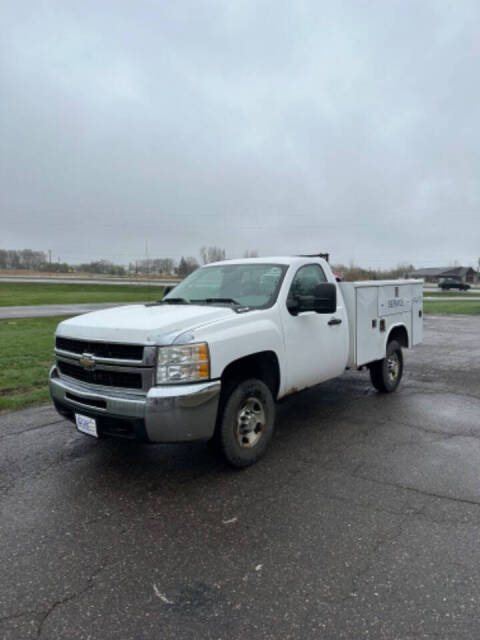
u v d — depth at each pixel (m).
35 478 3.98
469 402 6.43
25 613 2.37
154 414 3.51
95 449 4.66
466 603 2.41
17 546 2.97
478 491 3.69
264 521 3.26
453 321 19.80
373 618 2.31
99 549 2.94
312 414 5.86
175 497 3.63
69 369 4.26
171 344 3.61
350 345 5.73
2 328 14.61
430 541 2.99
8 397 6.56
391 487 3.78
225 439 3.96
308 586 2.56
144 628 2.26
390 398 6.66
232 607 2.40
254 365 4.52
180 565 2.77
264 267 5.16
